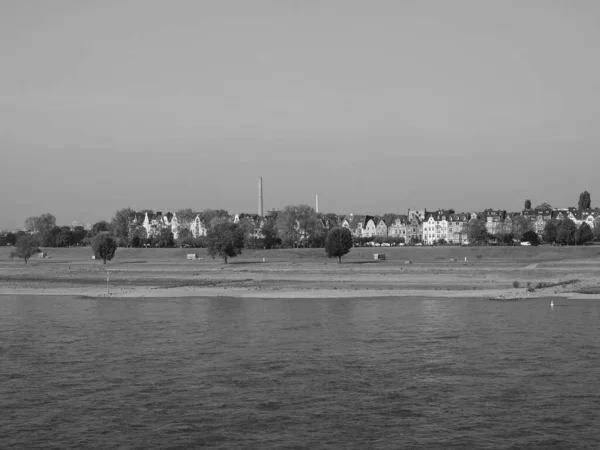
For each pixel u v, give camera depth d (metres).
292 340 78.06
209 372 62.66
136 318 97.25
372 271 190.12
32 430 47.50
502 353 69.12
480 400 53.31
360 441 45.12
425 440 45.22
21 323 92.88
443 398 53.94
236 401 53.66
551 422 48.28
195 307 110.44
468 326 86.19
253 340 78.25
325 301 117.62
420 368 63.38
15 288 149.25
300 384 58.34
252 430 47.25
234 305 112.69
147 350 72.88
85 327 88.88
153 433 46.78
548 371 61.50
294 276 176.12
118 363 66.50
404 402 53.06
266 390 56.59
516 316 94.62
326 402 53.22
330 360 67.19
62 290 143.25
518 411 50.62
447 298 119.69
